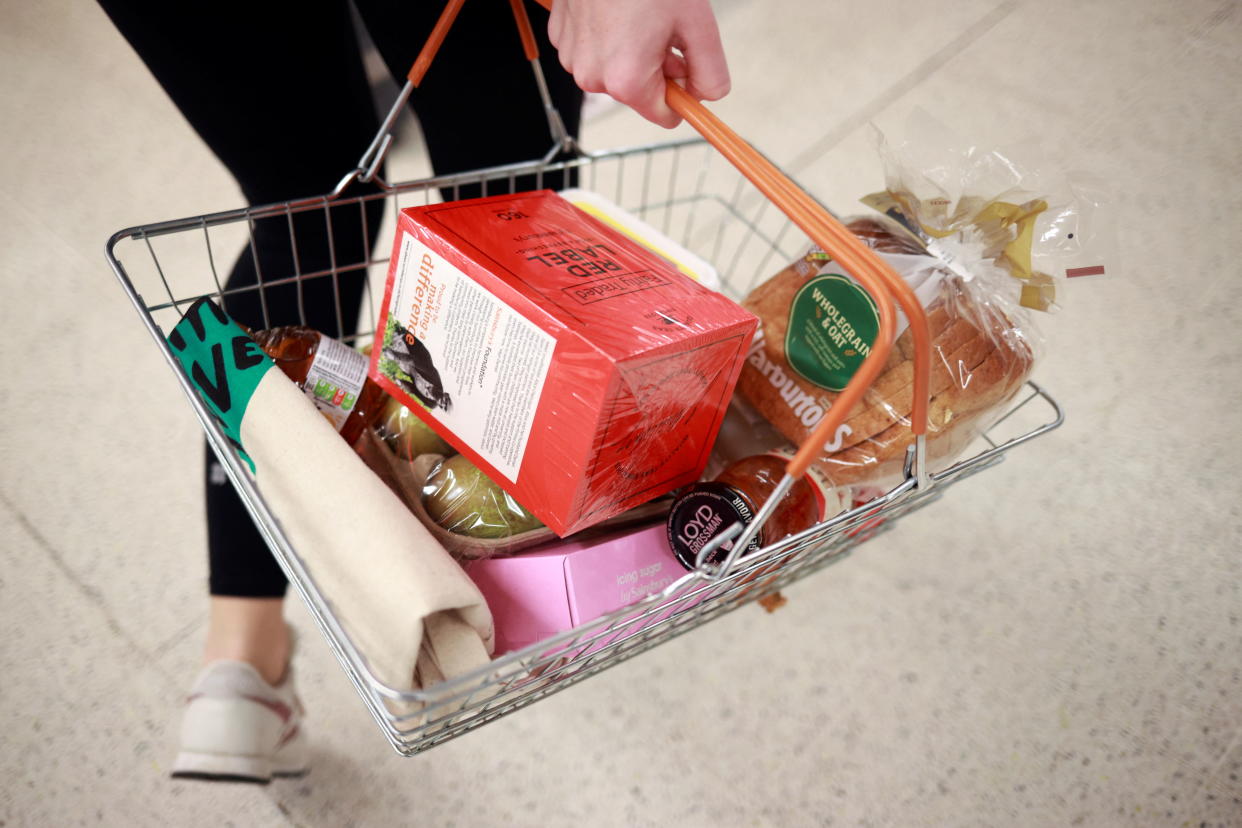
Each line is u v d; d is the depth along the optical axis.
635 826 1.11
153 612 1.25
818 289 0.87
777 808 1.13
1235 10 2.36
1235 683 1.28
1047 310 0.85
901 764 1.18
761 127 2.08
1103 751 1.20
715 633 1.30
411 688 0.62
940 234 0.85
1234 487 1.50
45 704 1.14
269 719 1.06
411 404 0.80
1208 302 1.74
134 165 1.89
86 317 1.59
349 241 1.10
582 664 0.69
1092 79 2.17
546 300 0.67
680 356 0.68
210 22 0.90
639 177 1.93
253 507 0.70
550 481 0.70
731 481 0.76
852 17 2.41
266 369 0.71
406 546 0.63
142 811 1.07
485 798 1.11
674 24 0.65
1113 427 1.57
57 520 1.32
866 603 1.34
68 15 2.25
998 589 1.37
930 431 0.82
